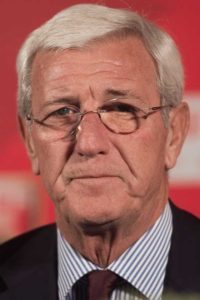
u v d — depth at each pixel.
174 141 1.80
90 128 1.65
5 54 2.53
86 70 1.67
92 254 1.77
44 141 1.71
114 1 2.09
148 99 1.70
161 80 1.73
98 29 1.69
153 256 1.79
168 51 1.75
